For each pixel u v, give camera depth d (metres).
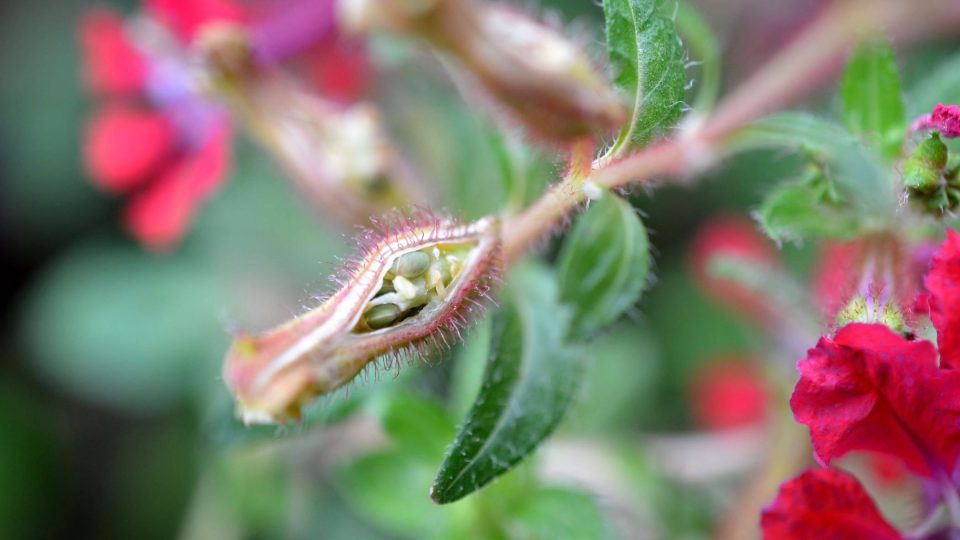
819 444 0.12
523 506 0.16
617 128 0.13
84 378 0.24
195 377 0.23
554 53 0.14
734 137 0.15
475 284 0.13
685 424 0.24
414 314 0.12
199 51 0.18
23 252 0.25
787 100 0.19
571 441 0.19
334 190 0.17
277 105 0.18
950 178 0.13
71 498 0.24
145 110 0.21
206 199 0.23
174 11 0.20
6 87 0.25
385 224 0.13
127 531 0.24
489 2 0.20
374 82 0.21
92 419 0.25
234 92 0.17
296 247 0.23
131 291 0.24
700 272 0.22
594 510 0.16
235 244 0.24
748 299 0.20
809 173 0.14
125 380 0.23
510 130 0.14
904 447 0.13
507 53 0.14
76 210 0.25
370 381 0.15
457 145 0.18
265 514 0.21
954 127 0.12
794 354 0.18
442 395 0.18
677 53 0.12
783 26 0.22
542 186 0.15
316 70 0.21
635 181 0.14
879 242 0.14
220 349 0.23
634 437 0.20
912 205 0.13
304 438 0.20
